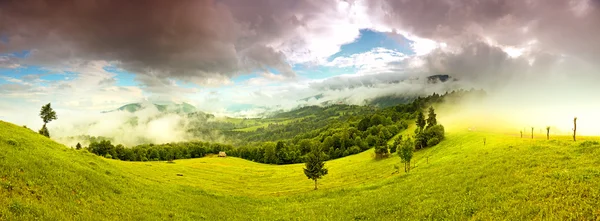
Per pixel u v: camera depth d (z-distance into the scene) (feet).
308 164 253.24
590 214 67.10
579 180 89.86
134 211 102.83
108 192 112.78
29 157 106.83
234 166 477.36
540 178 102.32
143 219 97.76
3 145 110.83
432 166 222.89
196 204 139.54
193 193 169.78
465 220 84.48
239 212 143.64
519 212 77.66
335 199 166.61
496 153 181.47
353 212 123.54
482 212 85.97
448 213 93.71
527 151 158.40
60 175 103.50
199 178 297.12
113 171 160.15
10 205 68.23
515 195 92.27
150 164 341.41
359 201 145.69
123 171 183.21
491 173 128.98
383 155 427.33
